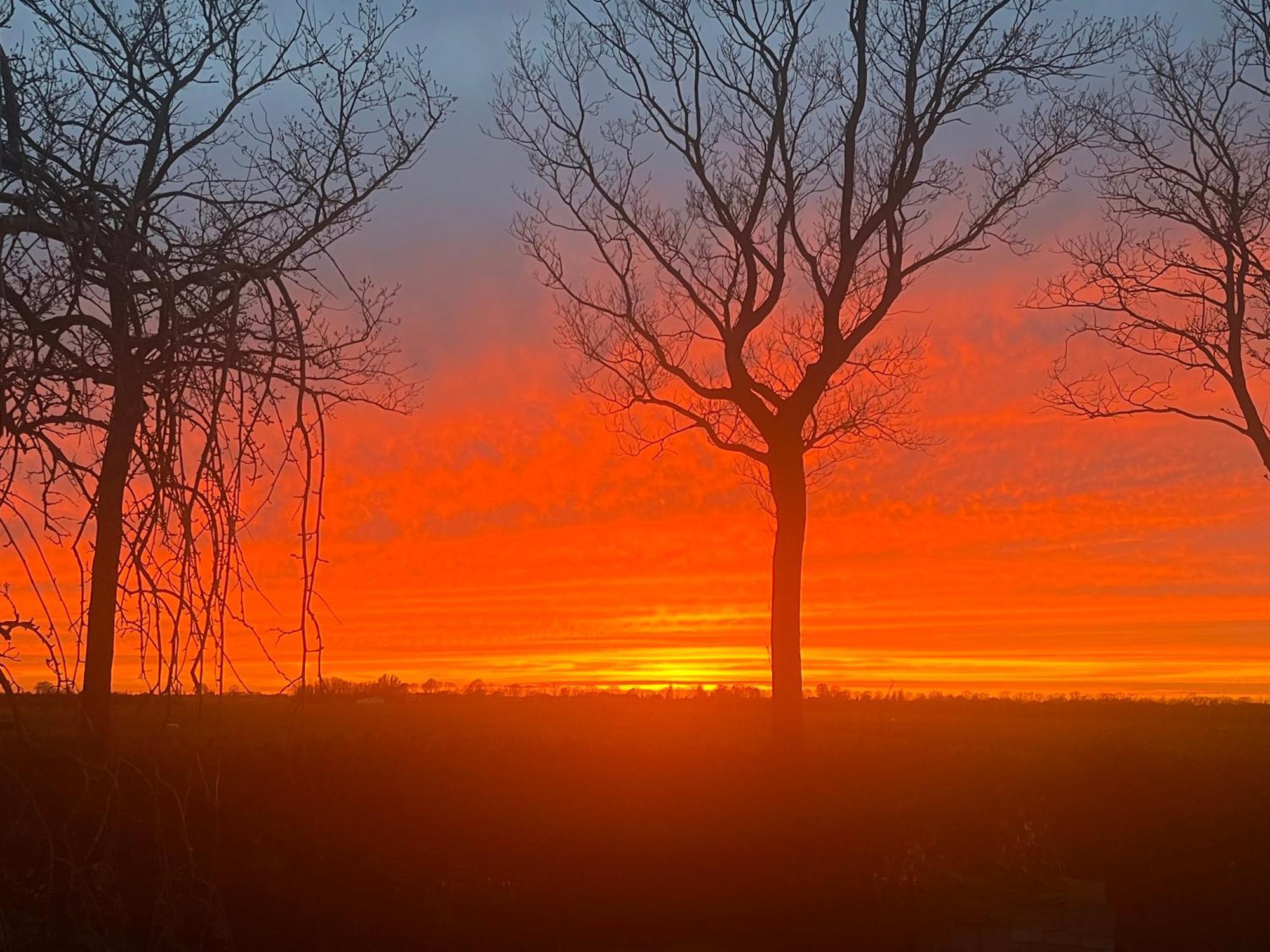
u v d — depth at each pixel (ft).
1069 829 41.73
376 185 43.83
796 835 40.52
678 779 46.29
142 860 22.21
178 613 13.21
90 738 15.07
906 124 59.47
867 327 60.13
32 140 15.71
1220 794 44.39
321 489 13.74
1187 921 36.68
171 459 13.14
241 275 14.52
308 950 33.22
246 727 47.01
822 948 35.81
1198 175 67.31
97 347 15.89
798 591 59.26
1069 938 35.88
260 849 36.65
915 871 38.55
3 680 14.57
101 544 14.67
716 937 36.37
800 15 60.54
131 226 14.24
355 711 82.07
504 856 39.04
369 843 38.04
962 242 61.11
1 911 15.57
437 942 34.76
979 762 51.75
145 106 20.07
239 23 40.01
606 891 37.58
